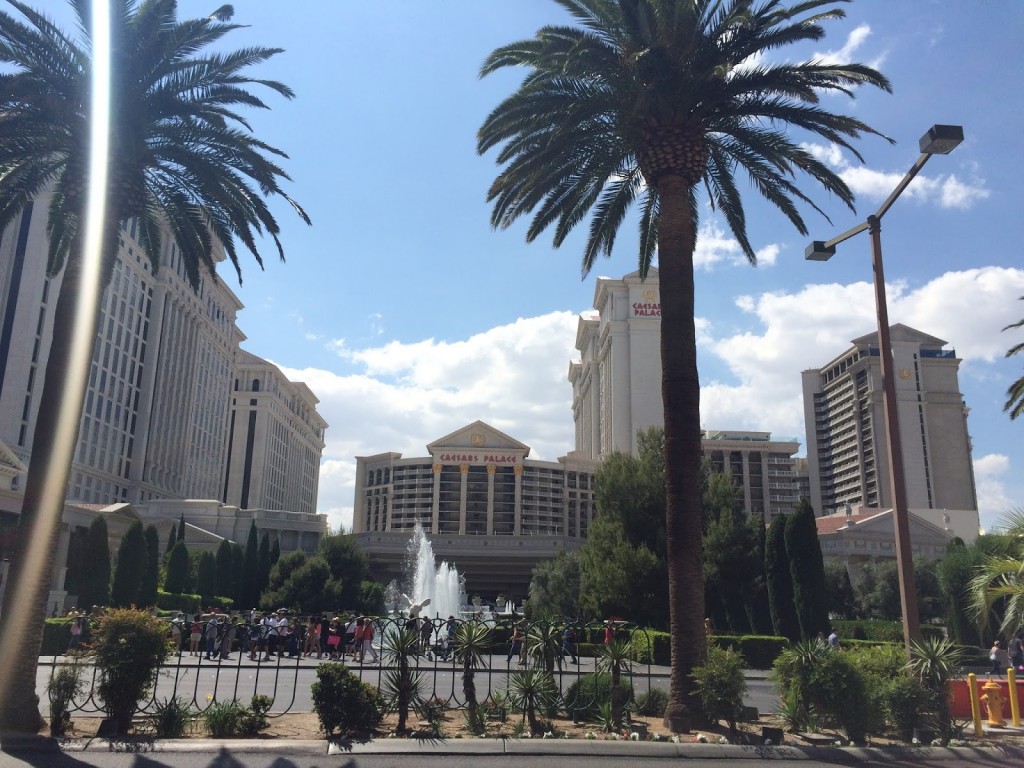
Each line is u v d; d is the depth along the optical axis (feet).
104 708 38.88
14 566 41.11
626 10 50.06
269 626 89.10
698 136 52.44
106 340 289.74
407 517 462.19
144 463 319.27
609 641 51.80
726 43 52.34
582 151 58.95
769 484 485.15
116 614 39.96
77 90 48.47
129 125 49.47
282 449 555.69
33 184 57.26
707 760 36.40
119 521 174.81
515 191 61.87
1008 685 54.54
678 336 49.57
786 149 56.75
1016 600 47.03
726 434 511.40
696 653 44.93
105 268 46.83
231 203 56.85
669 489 47.88
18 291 245.24
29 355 242.78
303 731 40.22
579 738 39.37
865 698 41.81
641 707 49.42
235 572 185.68
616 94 54.65
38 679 66.23
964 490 451.53
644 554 104.01
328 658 93.15
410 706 42.96
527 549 256.93
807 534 109.40
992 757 39.47
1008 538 49.06
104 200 46.96
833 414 542.16
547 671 45.16
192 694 57.16
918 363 473.26
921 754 39.17
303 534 261.24
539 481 464.65
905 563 47.57
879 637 136.56
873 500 481.87
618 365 421.18
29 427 242.37
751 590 115.34
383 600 163.43
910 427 461.78
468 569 281.54
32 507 42.14
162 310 335.26
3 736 36.01
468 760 34.50
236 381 520.01
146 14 48.96
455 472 462.60
